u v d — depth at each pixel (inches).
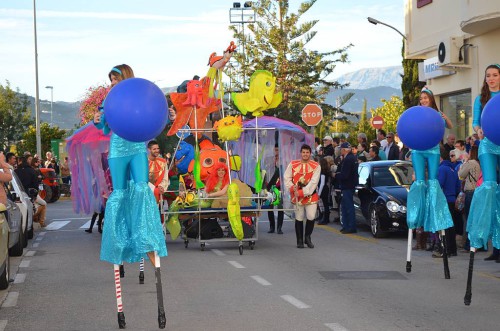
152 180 574.6
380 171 725.3
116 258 309.3
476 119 372.2
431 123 427.5
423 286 417.4
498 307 354.0
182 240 688.4
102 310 360.5
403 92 1663.4
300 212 617.0
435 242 544.7
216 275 467.2
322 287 417.1
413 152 444.5
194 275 468.1
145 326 321.7
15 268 516.7
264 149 681.6
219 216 601.9
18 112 2972.4
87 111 1546.5
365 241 663.1
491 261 519.8
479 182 542.3
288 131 658.8
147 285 433.7
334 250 597.9
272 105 602.9
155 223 304.0
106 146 653.3
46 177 1405.0
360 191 729.0
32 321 338.3
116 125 293.3
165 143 852.6
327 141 876.0
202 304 370.6
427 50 1040.2
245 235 598.5
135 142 300.8
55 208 1252.5
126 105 288.7
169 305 370.0
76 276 476.1
